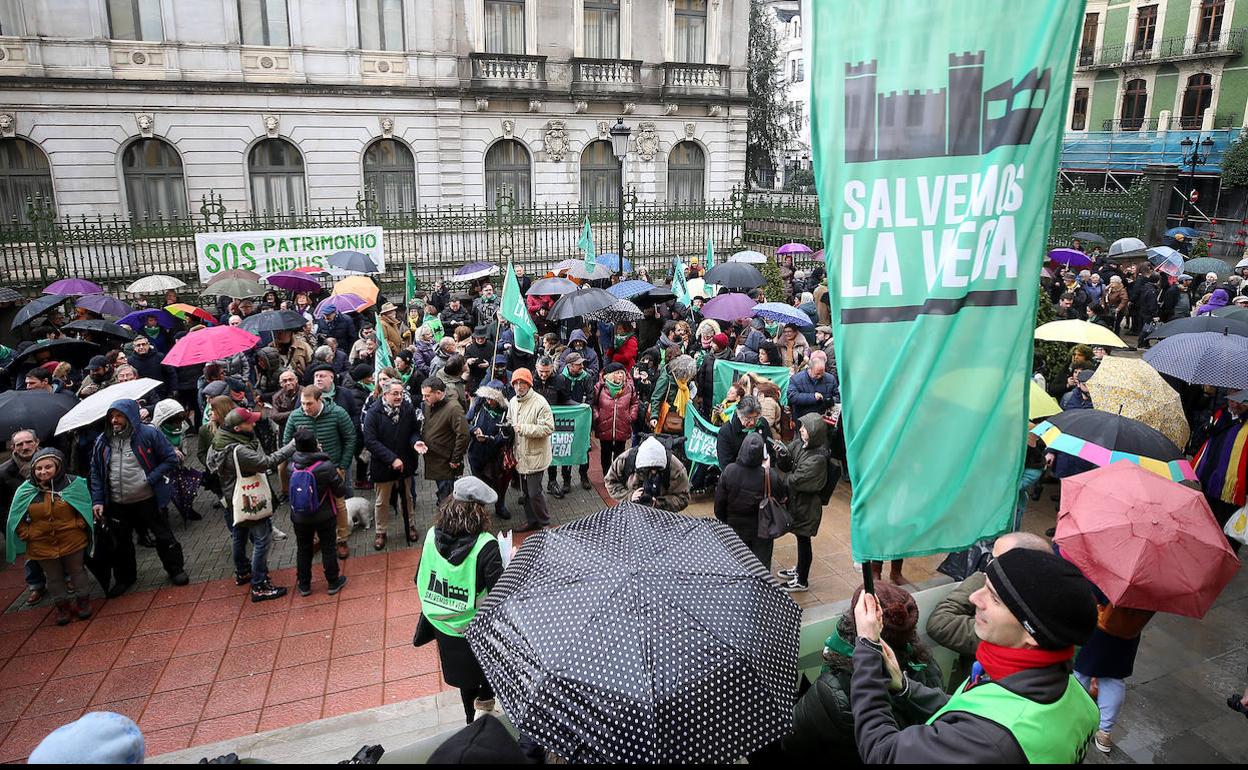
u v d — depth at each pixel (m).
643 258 23.78
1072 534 4.19
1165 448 5.50
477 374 11.42
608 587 3.09
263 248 17.02
